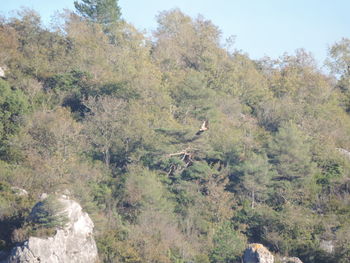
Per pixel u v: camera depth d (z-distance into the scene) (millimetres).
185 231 115938
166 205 117875
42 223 96375
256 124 157875
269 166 129875
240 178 127250
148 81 147125
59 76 147000
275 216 118938
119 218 111688
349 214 121250
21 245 91938
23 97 136125
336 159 138500
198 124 143375
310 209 124938
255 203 125875
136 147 129750
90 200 111125
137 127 130375
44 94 144375
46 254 91500
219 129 141375
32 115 130625
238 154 133625
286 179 132500
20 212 101938
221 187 123562
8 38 159875
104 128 131125
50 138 122125
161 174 128250
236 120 156125
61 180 111125
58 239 94500
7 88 134750
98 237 103500
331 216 120375
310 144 141000
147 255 102062
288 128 137750
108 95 142500
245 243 114000
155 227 110562
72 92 147000
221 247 110125
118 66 159625
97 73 151750
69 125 126625
